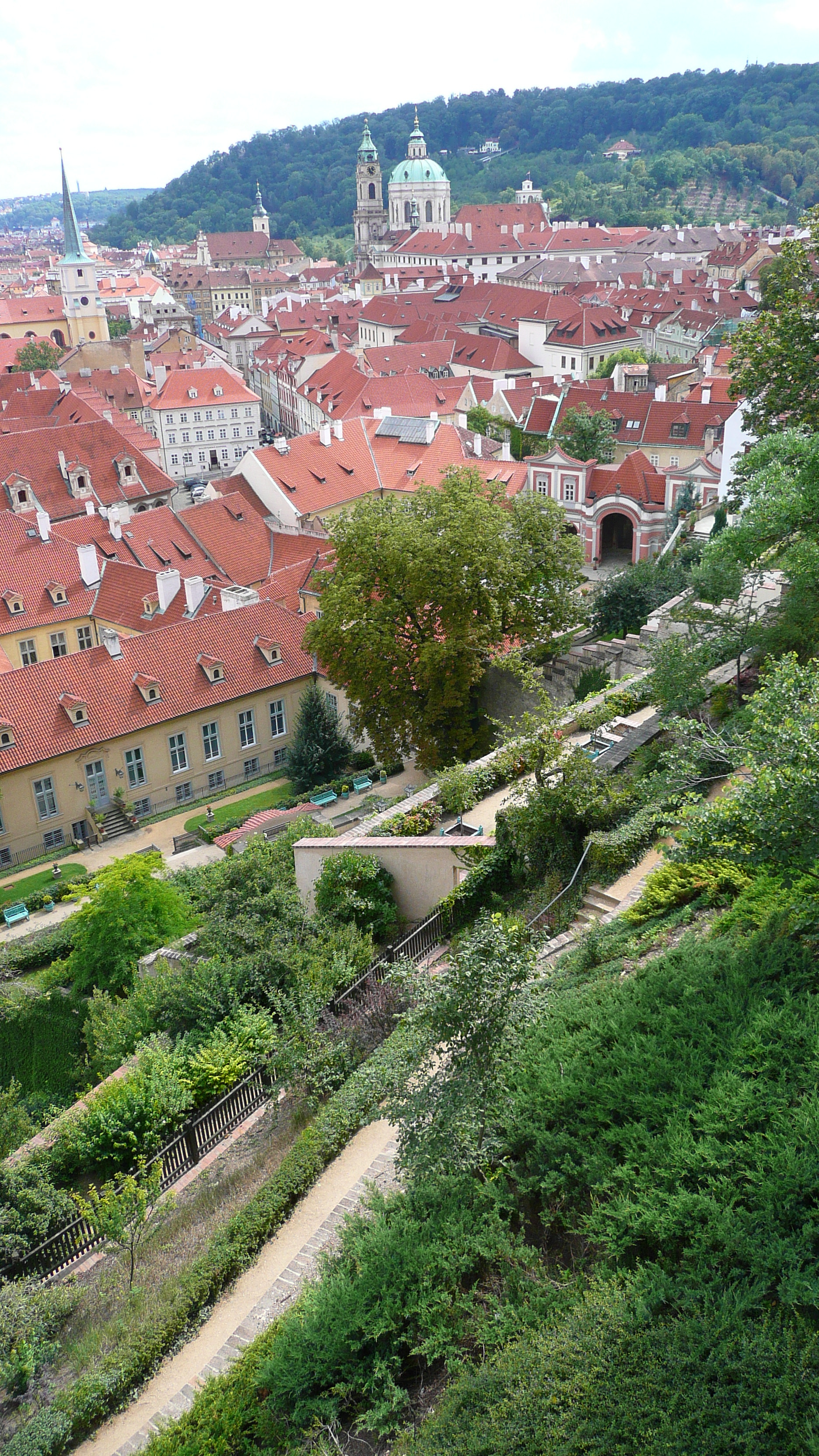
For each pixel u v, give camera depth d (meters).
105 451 101.94
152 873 43.16
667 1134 15.96
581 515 88.31
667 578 60.56
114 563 78.75
